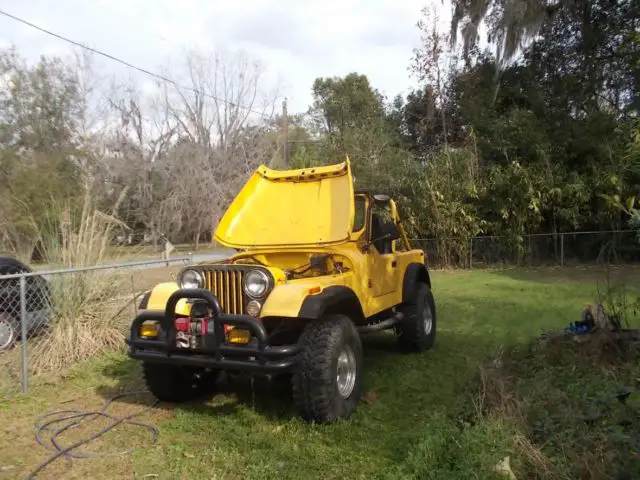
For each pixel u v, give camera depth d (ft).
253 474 11.68
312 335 14.42
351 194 17.47
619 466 9.90
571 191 49.16
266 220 18.90
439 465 11.37
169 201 83.92
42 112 86.74
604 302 21.30
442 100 68.74
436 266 54.39
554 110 54.54
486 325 26.71
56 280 21.33
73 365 20.56
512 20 51.21
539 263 52.08
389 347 23.34
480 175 53.67
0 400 17.10
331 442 13.33
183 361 14.52
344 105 99.19
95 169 84.23
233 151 92.84
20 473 12.16
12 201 45.91
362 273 17.76
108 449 13.38
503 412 12.39
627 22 45.44
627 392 12.92
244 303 15.10
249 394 17.53
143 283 25.85
